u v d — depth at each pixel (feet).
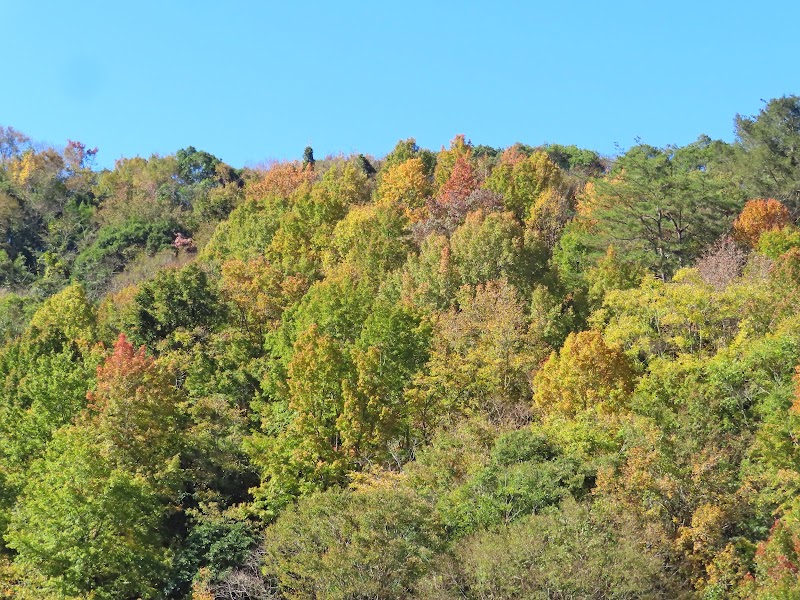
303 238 296.30
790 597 98.32
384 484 137.49
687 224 249.55
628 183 256.52
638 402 148.56
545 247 248.93
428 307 218.79
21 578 137.39
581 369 161.89
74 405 180.45
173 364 197.06
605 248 252.62
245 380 200.54
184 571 140.26
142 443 164.55
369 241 269.23
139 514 141.38
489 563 110.73
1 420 183.52
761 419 143.74
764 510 123.85
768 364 149.59
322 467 155.33
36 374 194.59
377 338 184.14
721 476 127.13
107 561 135.64
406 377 180.96
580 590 107.45
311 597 120.98
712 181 249.14
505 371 178.91
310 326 176.96
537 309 205.87
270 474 160.25
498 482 131.64
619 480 129.18
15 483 161.07
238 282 249.34
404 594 117.29
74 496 136.98
